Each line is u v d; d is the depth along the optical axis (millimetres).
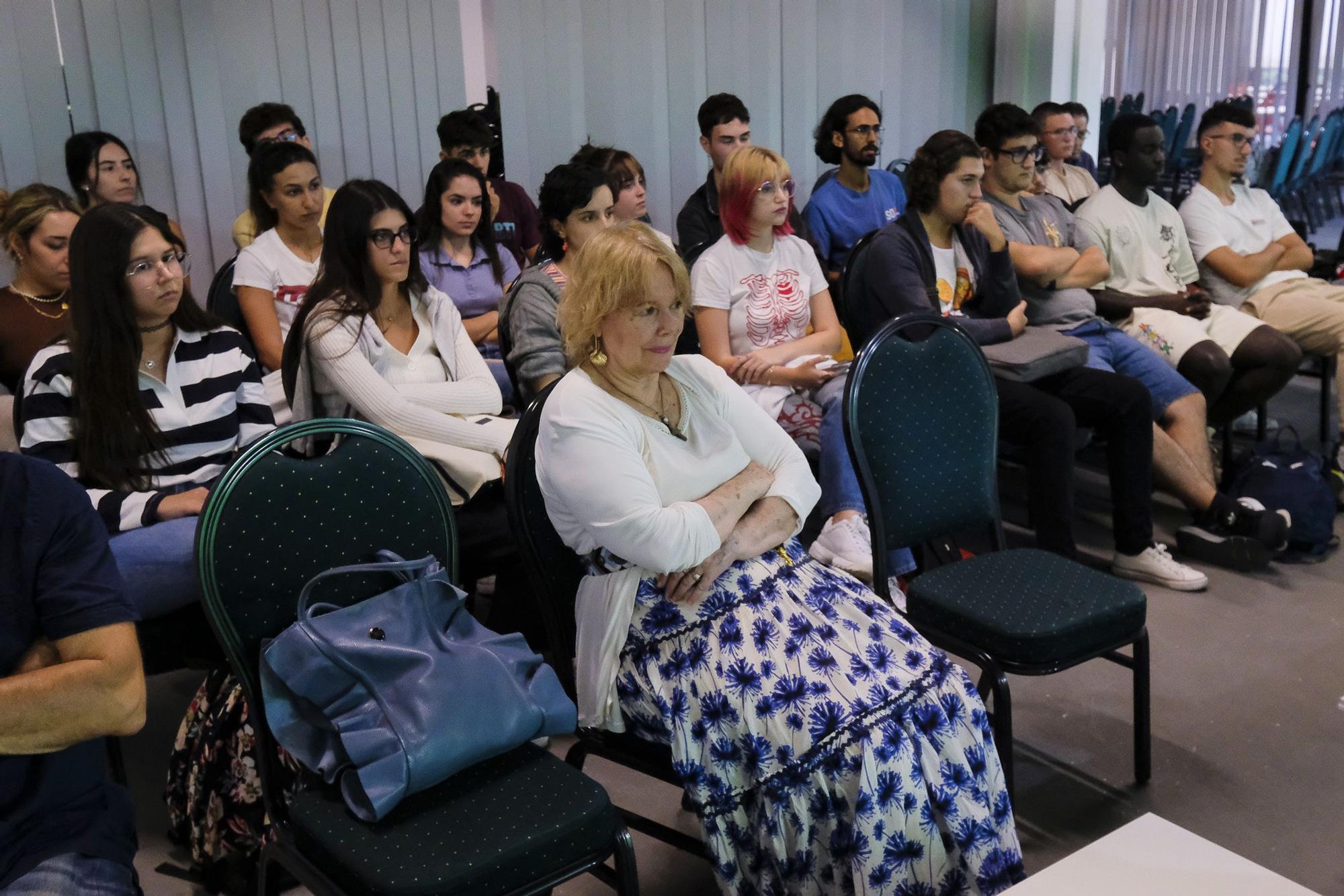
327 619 1503
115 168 3393
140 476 2014
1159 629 2791
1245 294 3895
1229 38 9750
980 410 2225
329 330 2311
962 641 2008
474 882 1327
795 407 2973
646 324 1660
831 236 4074
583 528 1696
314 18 3885
